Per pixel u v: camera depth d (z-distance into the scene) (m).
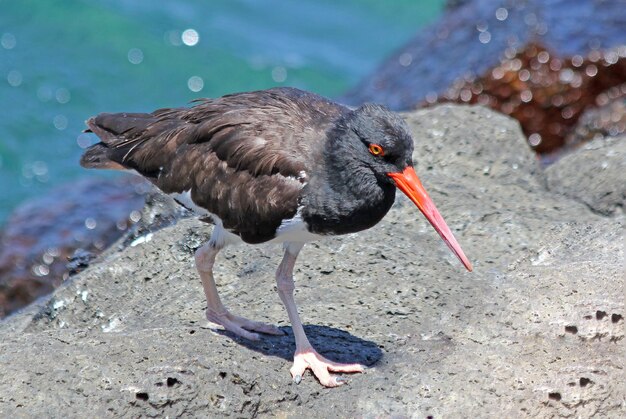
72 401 10.40
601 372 11.21
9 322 14.34
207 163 11.37
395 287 12.65
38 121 26.70
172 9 31.48
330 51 30.41
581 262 12.83
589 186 15.23
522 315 11.99
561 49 22.03
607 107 21.20
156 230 14.82
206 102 11.93
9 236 19.52
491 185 15.36
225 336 11.48
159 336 11.33
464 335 11.79
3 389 10.45
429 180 15.12
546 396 10.95
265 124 11.23
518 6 23.80
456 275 12.92
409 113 16.84
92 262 15.38
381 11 32.53
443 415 10.73
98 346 11.08
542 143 21.47
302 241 11.41
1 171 25.09
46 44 29.52
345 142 10.91
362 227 11.24
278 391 10.94
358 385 11.08
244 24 31.38
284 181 10.95
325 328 12.00
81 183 21.70
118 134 12.27
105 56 29.14
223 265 13.46
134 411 10.41
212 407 10.62
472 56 22.80
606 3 23.33
